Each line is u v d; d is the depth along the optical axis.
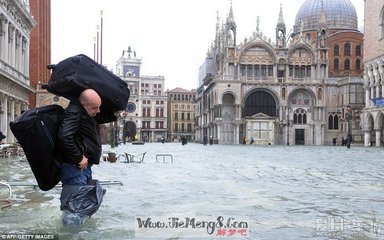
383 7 81.25
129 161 31.70
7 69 49.03
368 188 16.42
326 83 106.06
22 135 8.72
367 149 68.38
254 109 106.81
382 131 84.94
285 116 105.44
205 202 12.66
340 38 118.50
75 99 9.08
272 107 107.06
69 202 9.31
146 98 173.38
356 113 101.06
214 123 107.62
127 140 152.88
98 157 9.67
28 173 20.77
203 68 143.62
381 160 36.28
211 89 114.19
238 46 109.31
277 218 10.42
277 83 105.44
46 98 69.12
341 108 104.81
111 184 16.67
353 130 101.94
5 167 24.55
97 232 8.73
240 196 13.96
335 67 118.69
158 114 174.75
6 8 48.31
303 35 112.19
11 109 52.06
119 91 9.44
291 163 31.80
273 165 29.36
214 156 42.75
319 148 75.06
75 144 8.95
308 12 122.56
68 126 8.80
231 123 106.31
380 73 82.81
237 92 104.75
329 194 14.62
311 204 12.50
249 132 104.75
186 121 180.38
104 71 9.40
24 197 13.00
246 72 106.94
